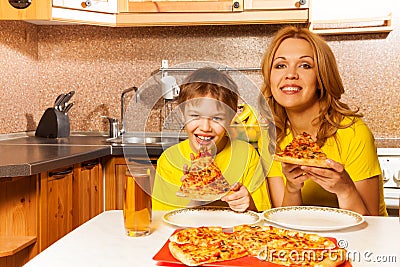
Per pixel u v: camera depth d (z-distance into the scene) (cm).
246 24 315
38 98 340
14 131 306
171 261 89
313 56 167
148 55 331
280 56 169
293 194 148
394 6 311
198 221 119
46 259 93
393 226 117
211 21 295
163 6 296
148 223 110
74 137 319
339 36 316
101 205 277
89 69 336
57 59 338
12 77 302
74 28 336
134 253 97
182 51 329
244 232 102
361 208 136
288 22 297
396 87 314
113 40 333
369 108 316
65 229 231
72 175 238
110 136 311
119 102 334
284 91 168
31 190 202
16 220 203
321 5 303
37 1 273
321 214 126
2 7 273
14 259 203
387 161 259
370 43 314
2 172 179
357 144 163
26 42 321
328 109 169
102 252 97
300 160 130
